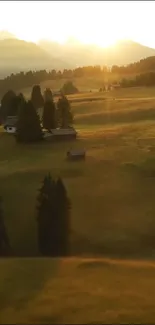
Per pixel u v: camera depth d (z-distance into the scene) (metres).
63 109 92.31
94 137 78.50
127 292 24.12
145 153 65.38
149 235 43.62
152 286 25.02
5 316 21.09
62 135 76.56
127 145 70.88
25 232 44.25
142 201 50.41
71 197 51.03
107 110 115.19
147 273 26.97
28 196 51.22
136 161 61.88
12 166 62.94
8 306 22.09
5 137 82.12
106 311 21.92
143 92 158.12
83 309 22.00
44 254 39.22
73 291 23.92
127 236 43.41
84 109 121.38
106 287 24.66
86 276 25.98
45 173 58.59
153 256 39.50
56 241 39.09
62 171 59.09
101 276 26.09
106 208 48.78
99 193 52.16
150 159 62.09
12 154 70.56
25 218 46.69
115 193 52.12
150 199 50.78
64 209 39.44
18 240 42.94
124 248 41.12
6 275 25.72
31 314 21.33
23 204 49.41
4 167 62.69
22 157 67.94
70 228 41.56
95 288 24.42
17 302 22.50
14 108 100.88
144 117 103.94
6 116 102.00
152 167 59.00
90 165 61.25
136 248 41.34
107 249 41.03
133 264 28.61
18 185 54.47
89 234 43.66
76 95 161.00
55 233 38.97
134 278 26.09
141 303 22.91
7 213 47.59
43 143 75.69
